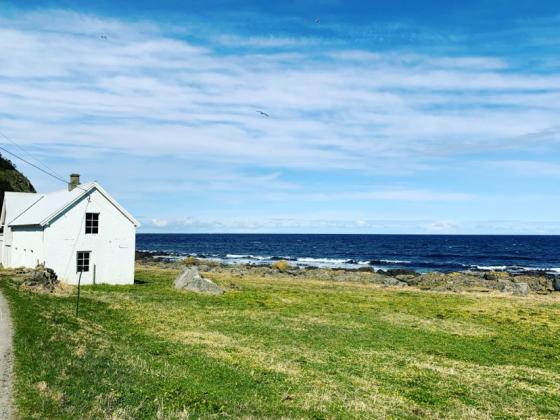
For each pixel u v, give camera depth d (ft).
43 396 38.75
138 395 44.88
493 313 130.62
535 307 144.66
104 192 151.84
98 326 81.30
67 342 60.08
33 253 153.28
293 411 47.67
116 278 154.40
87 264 150.51
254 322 99.04
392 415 50.03
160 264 302.45
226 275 238.07
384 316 117.80
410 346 85.40
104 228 152.76
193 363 62.85
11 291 99.45
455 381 65.21
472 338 95.76
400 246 652.07
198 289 144.25
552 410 55.83
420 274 256.93
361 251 541.75
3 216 191.11
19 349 52.60
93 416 36.63
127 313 99.04
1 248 193.36
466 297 167.94
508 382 66.33
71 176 164.86
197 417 40.98
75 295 116.78
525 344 92.68
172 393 47.75
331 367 67.82
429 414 51.44
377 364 71.51
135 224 157.48
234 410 45.14
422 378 65.62
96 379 46.60
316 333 91.20
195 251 542.57
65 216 146.92
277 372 62.59
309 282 212.43
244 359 67.92
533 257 445.78
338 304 136.05
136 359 59.93
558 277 202.08
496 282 216.13
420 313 125.80
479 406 55.72
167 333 82.53
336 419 46.75
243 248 609.42
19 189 309.42
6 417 34.40
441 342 90.12
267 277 237.04
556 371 74.13
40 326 66.39
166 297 128.36
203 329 88.69
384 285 213.66
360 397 55.42
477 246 649.61
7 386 40.81
